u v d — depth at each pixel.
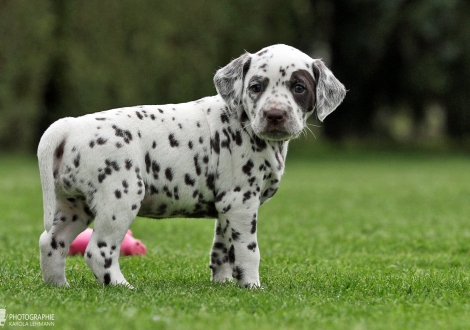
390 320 6.84
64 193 8.22
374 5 47.62
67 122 8.14
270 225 16.48
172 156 8.41
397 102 52.56
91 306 7.09
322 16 48.69
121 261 11.05
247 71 8.67
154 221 16.64
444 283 9.03
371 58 49.47
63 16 33.75
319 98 8.77
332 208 20.17
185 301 7.43
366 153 47.97
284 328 6.42
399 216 18.42
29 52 32.50
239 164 8.53
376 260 11.80
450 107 51.31
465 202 21.81
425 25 45.88
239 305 7.30
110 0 34.34
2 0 32.00
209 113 8.68
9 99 32.44
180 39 37.06
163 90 36.75
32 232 14.70
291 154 46.06
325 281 9.22
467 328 6.61
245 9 40.19
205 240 13.97
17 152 36.81
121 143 8.09
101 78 34.25
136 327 6.24
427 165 39.25
